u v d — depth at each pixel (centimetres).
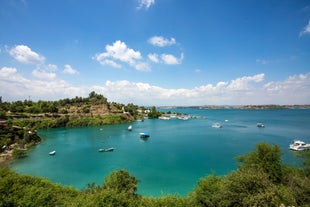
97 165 5794
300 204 2061
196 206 2334
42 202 1986
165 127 14650
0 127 8356
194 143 8688
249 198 1858
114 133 11862
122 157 6625
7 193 1956
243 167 3294
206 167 5519
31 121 13425
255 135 10262
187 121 19162
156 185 4391
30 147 8138
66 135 11131
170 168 5478
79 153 7194
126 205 1923
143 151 7412
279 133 10738
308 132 11012
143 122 18462
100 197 1889
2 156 6569
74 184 4484
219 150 7338
